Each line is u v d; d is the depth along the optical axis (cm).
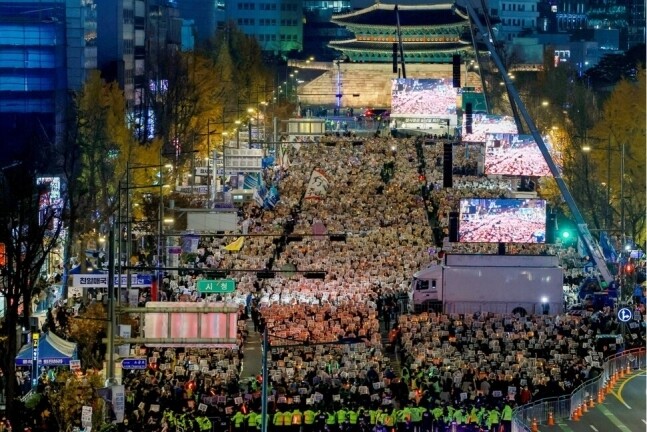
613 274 17075
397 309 15238
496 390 11838
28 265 12106
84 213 16075
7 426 10125
